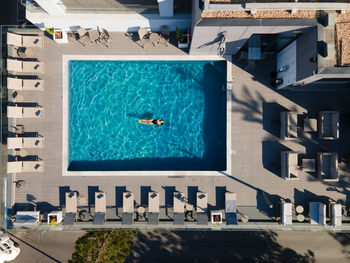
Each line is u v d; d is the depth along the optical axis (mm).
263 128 13359
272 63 13258
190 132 13992
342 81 11336
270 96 13305
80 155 13977
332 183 13289
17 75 13398
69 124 13852
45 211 13500
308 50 9812
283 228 13156
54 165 13508
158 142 13992
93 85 13867
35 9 11992
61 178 13492
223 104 13875
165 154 13984
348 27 9195
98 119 13938
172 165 13984
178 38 12312
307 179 13344
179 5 11805
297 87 12602
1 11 14016
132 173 13430
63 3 11859
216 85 13906
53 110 13508
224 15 9219
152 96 13938
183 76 13922
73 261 13367
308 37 9812
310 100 13219
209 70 13883
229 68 13250
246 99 13336
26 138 12969
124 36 13359
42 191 13508
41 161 13258
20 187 13414
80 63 13820
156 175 13477
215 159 14008
